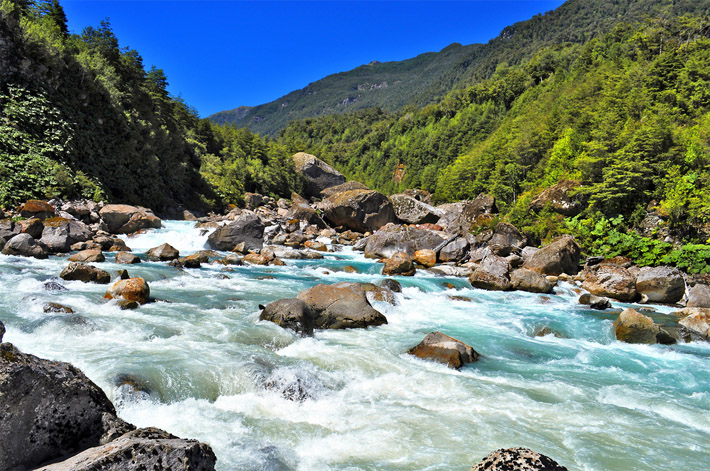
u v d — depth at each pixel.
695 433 6.88
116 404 6.17
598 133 40.03
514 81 128.62
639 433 6.77
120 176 36.44
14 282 13.21
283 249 27.89
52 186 27.55
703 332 13.64
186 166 50.44
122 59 46.91
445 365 9.46
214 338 9.70
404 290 18.41
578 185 35.56
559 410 7.51
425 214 47.06
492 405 7.55
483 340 11.98
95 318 10.22
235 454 5.32
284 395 7.24
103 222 27.61
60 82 33.00
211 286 16.14
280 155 82.81
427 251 27.27
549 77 118.25
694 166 31.52
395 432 6.34
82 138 33.28
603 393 8.49
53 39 34.50
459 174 75.94
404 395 7.84
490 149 72.88
